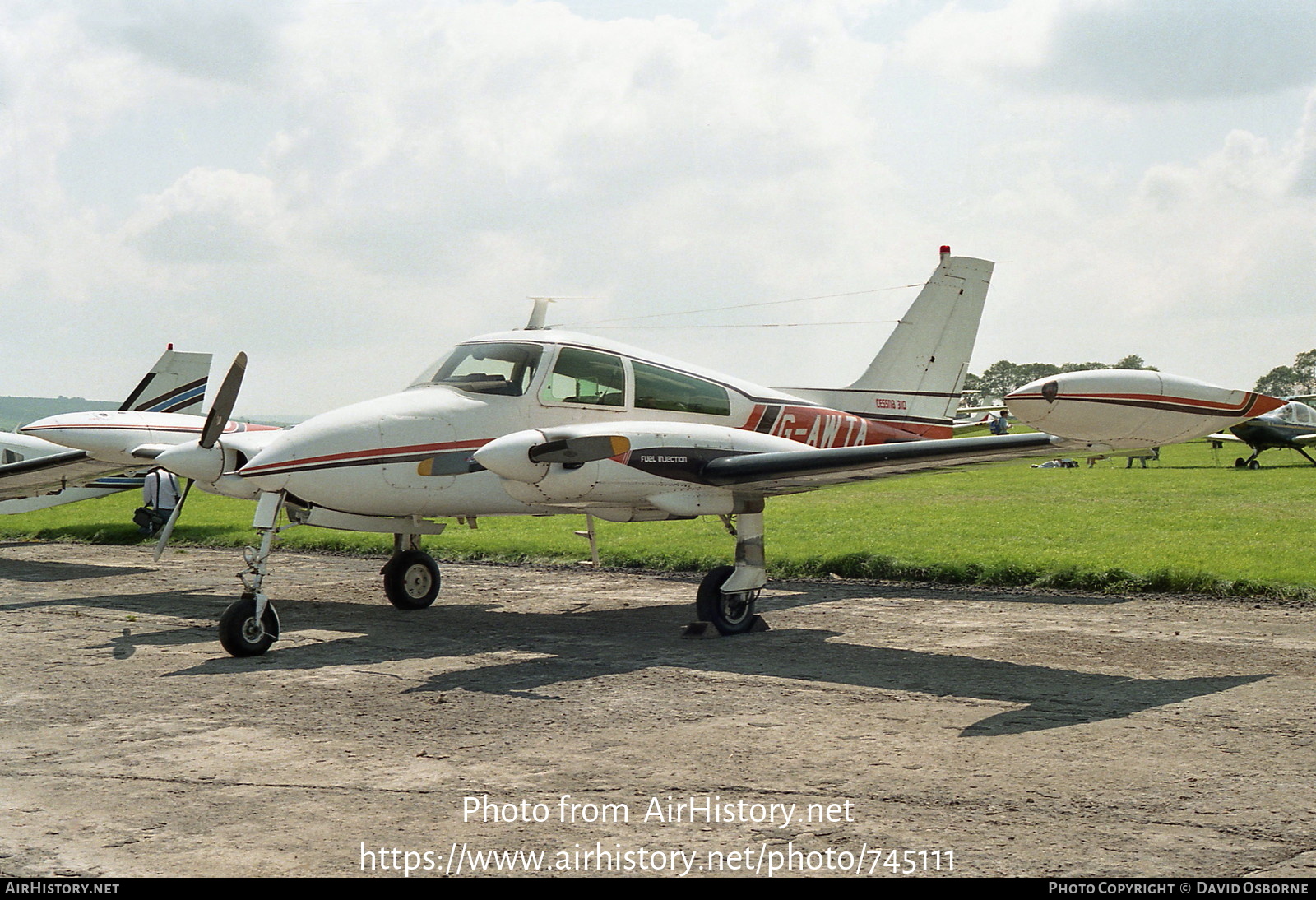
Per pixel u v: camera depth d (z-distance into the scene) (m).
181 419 12.44
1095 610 9.44
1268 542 13.15
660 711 5.80
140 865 3.61
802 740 5.16
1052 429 6.06
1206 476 29.97
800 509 20.69
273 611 7.76
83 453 12.73
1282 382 115.31
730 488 8.41
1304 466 35.66
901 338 11.40
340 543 15.83
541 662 7.30
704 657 7.45
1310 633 8.07
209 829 3.95
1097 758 4.77
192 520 20.92
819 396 10.89
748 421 9.99
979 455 7.31
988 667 6.96
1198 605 9.55
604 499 7.88
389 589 9.96
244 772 4.68
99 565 14.38
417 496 8.45
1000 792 4.29
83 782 4.55
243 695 6.30
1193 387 6.04
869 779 4.50
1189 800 4.16
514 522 19.12
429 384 9.05
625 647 7.92
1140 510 18.53
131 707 6.00
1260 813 4.00
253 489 8.09
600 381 9.20
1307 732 5.18
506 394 8.86
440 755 4.93
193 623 9.30
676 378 9.63
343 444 8.12
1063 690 6.22
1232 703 5.80
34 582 12.44
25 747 5.12
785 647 7.82
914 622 8.94
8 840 3.84
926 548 13.50
